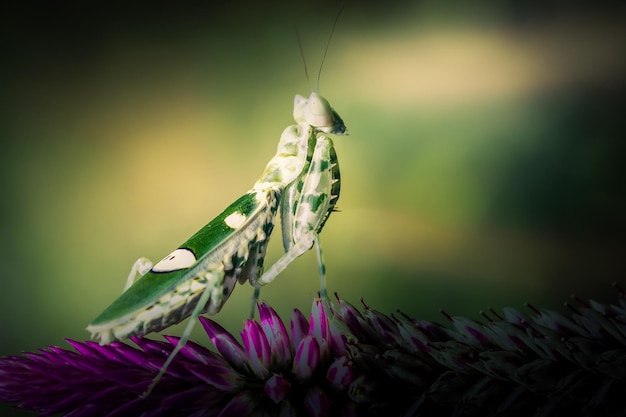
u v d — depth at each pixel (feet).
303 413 0.56
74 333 1.27
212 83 1.67
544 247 1.22
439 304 1.10
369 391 0.56
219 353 0.58
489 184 1.38
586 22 1.57
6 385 0.56
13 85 1.71
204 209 1.54
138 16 1.74
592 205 1.32
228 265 0.65
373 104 1.54
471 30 1.60
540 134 1.43
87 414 0.56
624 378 0.55
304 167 0.68
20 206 1.54
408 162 1.45
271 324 0.58
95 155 1.64
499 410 0.55
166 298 0.63
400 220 1.33
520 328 0.57
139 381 0.56
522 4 1.63
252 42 1.69
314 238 0.66
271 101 1.65
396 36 1.65
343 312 0.58
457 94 1.52
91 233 1.48
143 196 1.56
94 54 1.74
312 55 1.65
